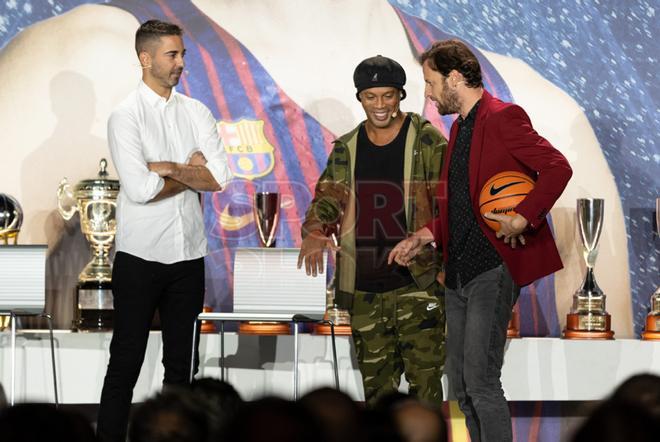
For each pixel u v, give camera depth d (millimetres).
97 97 10906
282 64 11188
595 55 11562
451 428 10805
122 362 8508
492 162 8047
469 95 8312
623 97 11578
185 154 8977
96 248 10297
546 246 8133
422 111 11320
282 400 2928
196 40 11078
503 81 11461
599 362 10328
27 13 10844
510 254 8023
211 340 10047
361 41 11289
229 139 11062
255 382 10078
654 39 11641
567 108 11500
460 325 8445
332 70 11250
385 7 11328
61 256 10781
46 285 10727
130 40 10977
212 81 11078
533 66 11500
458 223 8281
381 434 3367
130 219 8578
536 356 10258
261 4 11172
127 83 10953
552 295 11320
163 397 3480
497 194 7957
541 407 11273
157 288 8641
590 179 11492
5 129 10781
